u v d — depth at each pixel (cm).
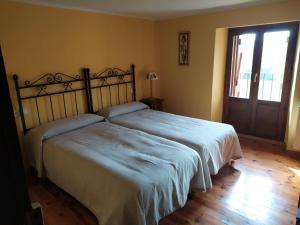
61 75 335
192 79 439
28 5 287
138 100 462
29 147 286
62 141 267
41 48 307
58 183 254
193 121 338
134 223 175
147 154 229
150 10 368
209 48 400
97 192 201
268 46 376
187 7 350
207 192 264
